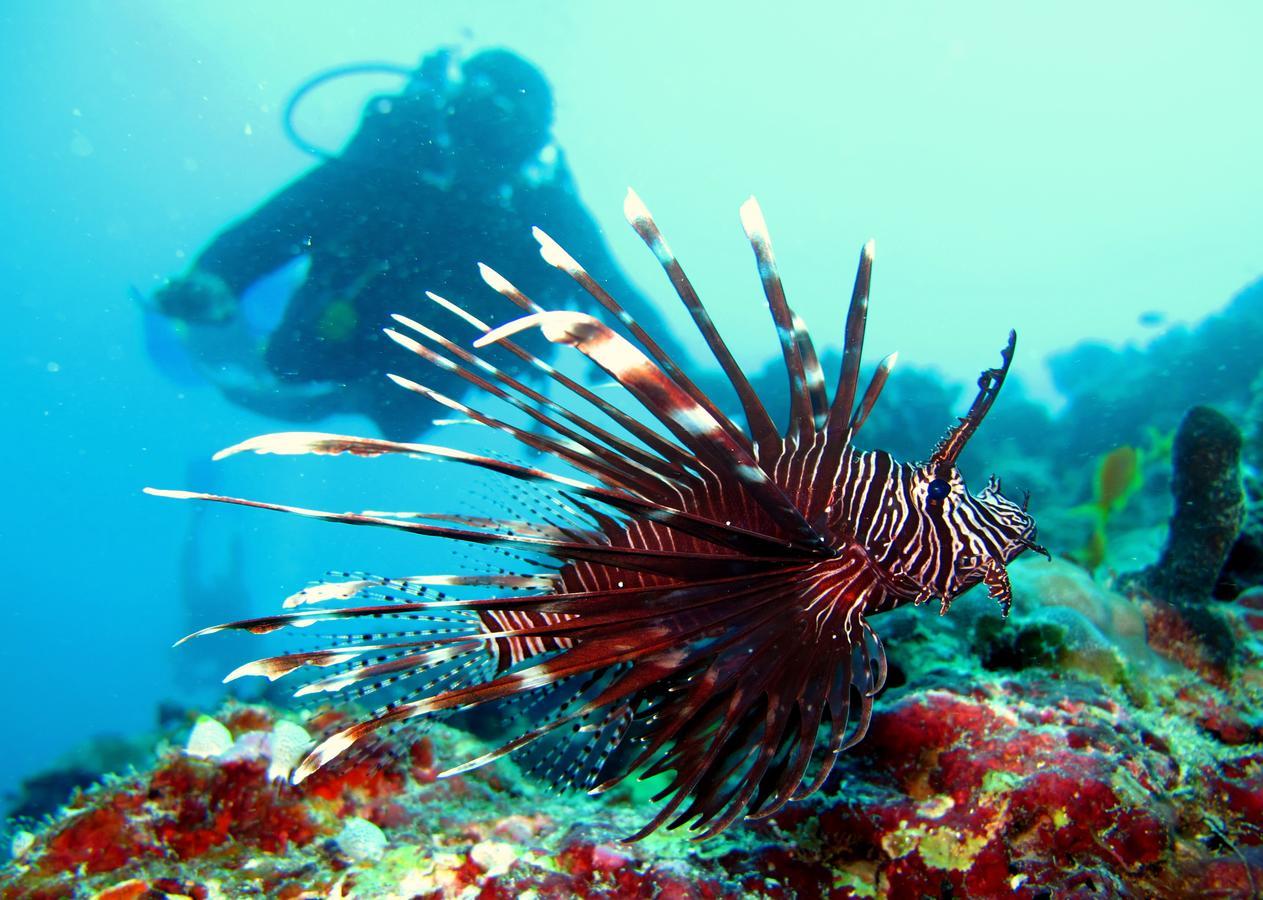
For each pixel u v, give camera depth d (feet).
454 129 5.76
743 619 1.87
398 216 5.84
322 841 2.26
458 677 2.00
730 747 2.04
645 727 2.02
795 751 2.03
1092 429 8.61
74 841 2.03
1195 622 3.25
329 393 6.34
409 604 1.48
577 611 1.73
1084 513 6.66
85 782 5.33
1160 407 8.62
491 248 5.93
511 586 1.88
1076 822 1.98
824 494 1.91
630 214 1.90
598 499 1.48
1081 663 2.78
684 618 1.81
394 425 6.47
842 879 2.15
